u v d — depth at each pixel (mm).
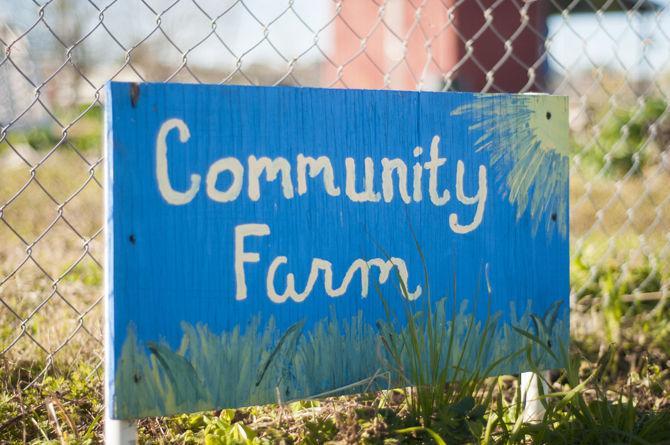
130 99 1745
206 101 1814
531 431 1952
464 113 2098
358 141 1977
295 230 1908
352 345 1974
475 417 1932
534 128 2172
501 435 1965
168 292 1778
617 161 6410
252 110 1861
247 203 1857
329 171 1945
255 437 1914
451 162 2082
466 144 2102
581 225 4793
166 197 1777
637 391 2422
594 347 2854
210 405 1818
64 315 2834
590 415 2004
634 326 3031
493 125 2129
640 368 2664
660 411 2131
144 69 10516
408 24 7551
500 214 2141
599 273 3488
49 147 8875
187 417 2123
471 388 2016
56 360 2477
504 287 2145
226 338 1835
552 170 2199
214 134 1823
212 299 1820
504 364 2145
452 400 2025
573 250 3854
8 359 2408
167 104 1776
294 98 1905
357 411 1928
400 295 2025
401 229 2027
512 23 6781
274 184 1887
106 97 1736
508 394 2467
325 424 1957
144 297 1757
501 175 2141
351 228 1971
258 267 1868
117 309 1732
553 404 2094
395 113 2018
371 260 1993
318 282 1935
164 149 1775
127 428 1765
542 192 2188
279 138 1890
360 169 1980
